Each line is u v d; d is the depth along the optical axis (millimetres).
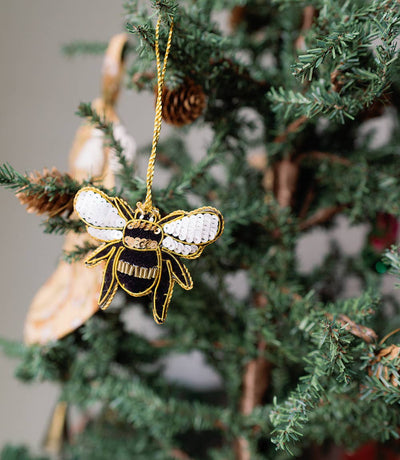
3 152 803
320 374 384
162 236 393
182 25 401
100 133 488
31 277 846
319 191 553
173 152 614
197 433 630
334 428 464
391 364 379
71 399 540
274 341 468
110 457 587
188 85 432
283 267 496
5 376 841
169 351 569
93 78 802
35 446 842
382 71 378
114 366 566
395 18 365
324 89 400
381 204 489
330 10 412
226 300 505
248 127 490
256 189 536
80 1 775
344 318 408
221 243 458
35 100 805
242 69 435
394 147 510
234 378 540
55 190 405
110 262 393
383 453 568
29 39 790
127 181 438
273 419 387
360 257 567
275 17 511
